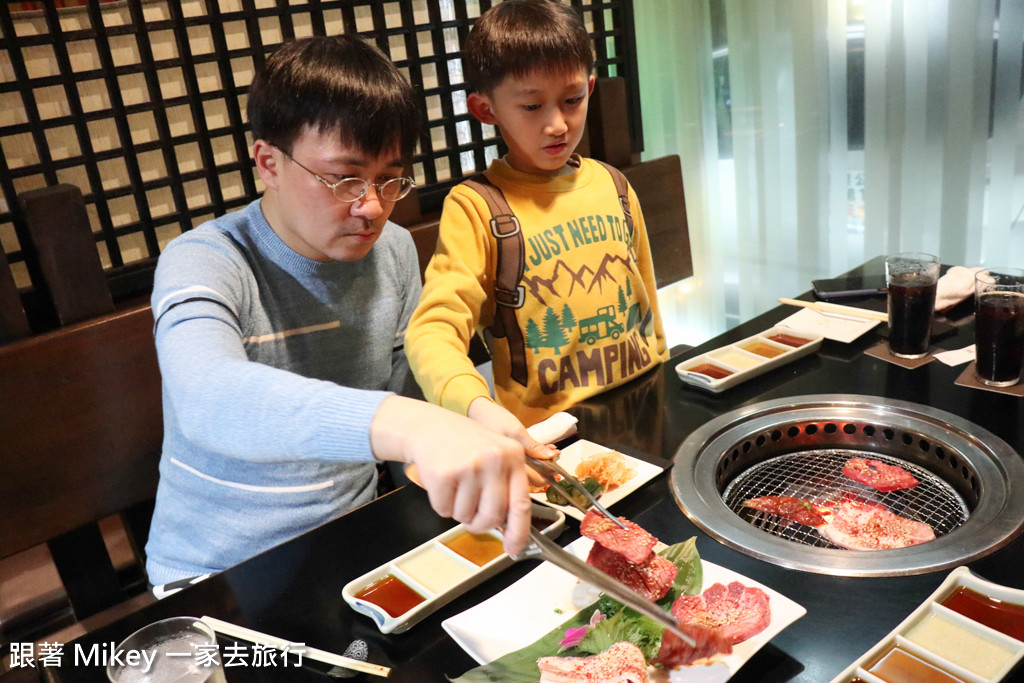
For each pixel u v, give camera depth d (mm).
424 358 1254
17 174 1564
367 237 1235
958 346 1428
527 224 1534
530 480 1055
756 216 3020
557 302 1550
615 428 1256
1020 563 867
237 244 1335
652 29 3018
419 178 2266
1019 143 2400
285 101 1123
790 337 1521
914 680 714
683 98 3035
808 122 2775
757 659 774
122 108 1672
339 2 1917
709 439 1179
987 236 2547
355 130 1118
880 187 2695
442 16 2197
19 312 1480
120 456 1588
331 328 1438
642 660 751
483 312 1568
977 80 2410
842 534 989
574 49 1392
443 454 697
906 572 868
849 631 796
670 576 858
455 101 2236
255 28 1793
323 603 917
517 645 812
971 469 1062
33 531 1503
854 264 2850
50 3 1542
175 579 1380
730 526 975
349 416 777
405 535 1033
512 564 952
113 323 1550
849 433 1226
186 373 925
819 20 2639
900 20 2479
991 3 2322
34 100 1562
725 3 2826
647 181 2471
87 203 1674
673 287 3352
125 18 1699
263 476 1343
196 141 1791
